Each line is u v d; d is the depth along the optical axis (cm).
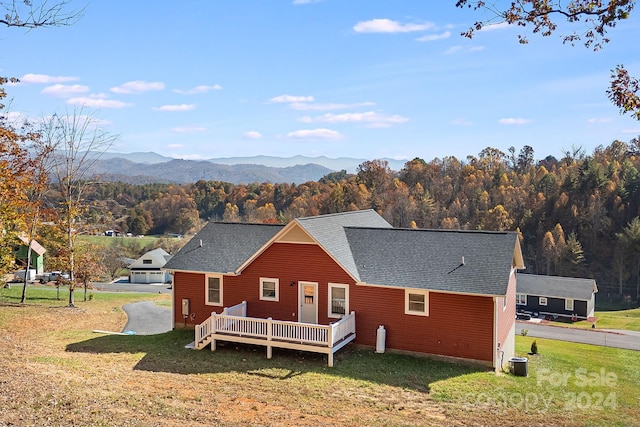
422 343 2031
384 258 2211
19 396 1195
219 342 2184
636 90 1084
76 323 2841
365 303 2122
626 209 8081
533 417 1397
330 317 2188
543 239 7831
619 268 7488
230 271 2345
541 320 4941
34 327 2539
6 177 2581
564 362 2303
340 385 1639
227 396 1462
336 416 1325
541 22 1112
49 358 1819
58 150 3281
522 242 7844
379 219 3192
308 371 1794
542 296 5306
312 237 2162
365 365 1886
